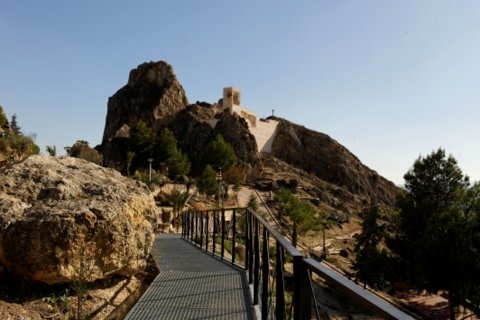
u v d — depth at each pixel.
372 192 122.69
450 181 33.81
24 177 6.95
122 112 114.00
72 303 6.04
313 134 126.94
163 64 118.81
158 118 109.94
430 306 33.09
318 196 94.50
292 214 59.41
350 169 120.75
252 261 7.00
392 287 36.41
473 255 26.50
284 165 110.75
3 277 6.03
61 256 5.81
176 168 80.25
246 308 5.55
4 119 42.19
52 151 31.17
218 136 92.62
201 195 67.25
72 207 6.24
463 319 28.42
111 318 6.06
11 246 5.70
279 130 122.62
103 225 6.29
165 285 6.89
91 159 44.72
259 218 5.68
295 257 2.65
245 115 114.62
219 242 16.20
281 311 3.75
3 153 26.14
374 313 1.53
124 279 7.43
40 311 5.66
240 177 90.81
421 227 33.53
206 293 6.36
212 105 118.50
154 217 8.27
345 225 78.94
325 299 10.94
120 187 7.84
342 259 54.41
